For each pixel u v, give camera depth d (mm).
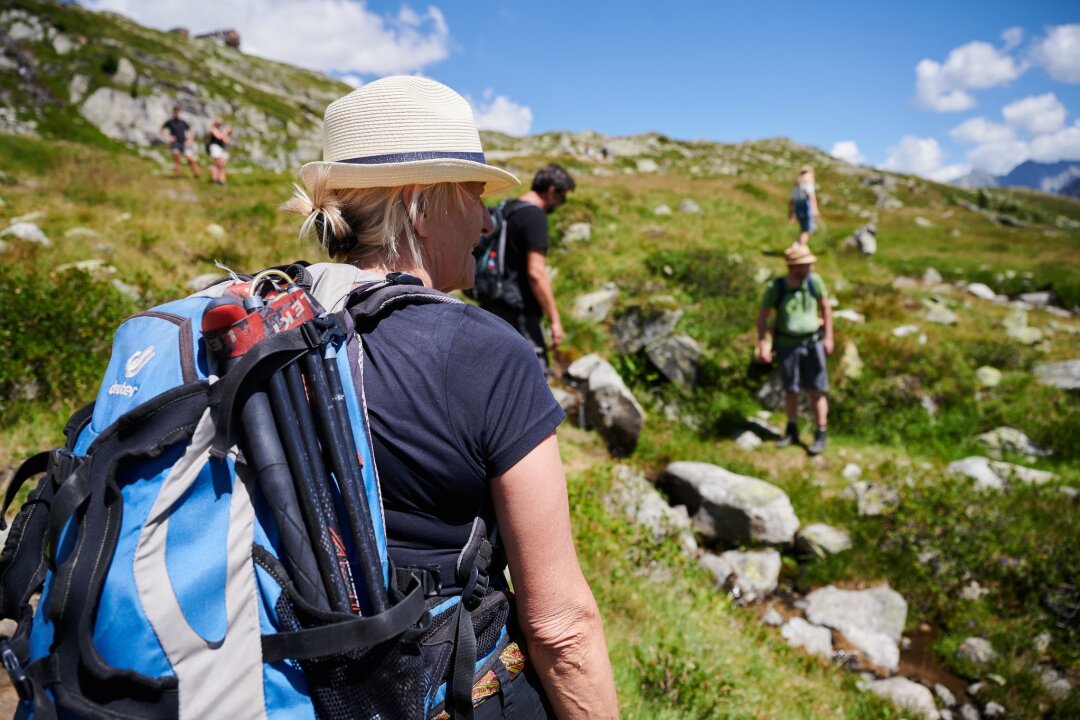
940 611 7066
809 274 8797
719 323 11125
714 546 7676
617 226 16125
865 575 7289
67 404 5258
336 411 1046
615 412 8375
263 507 1010
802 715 4594
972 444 10000
